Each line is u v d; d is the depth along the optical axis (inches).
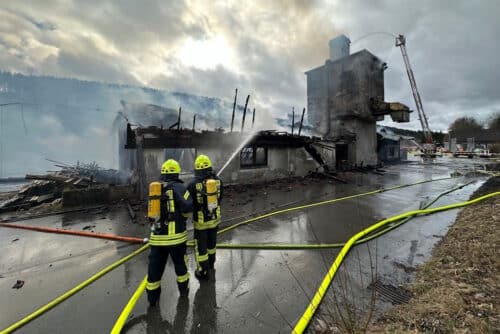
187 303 100.7
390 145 973.8
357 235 169.2
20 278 124.5
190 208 97.3
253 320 90.4
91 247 163.5
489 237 140.9
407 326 78.3
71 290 111.4
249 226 204.1
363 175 548.4
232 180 390.3
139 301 102.3
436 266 122.1
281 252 151.2
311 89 791.1
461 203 258.7
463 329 72.6
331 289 108.4
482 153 1333.7
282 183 423.5
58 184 350.0
